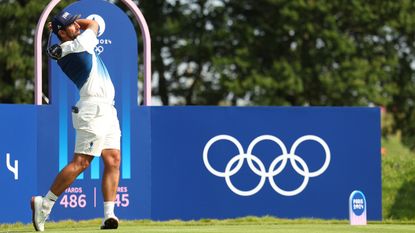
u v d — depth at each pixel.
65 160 35.09
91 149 27.31
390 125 124.75
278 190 36.47
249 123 36.34
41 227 27.64
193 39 109.38
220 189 36.12
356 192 32.12
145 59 37.09
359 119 37.03
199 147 36.06
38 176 34.78
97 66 27.83
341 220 36.28
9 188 34.25
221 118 36.22
